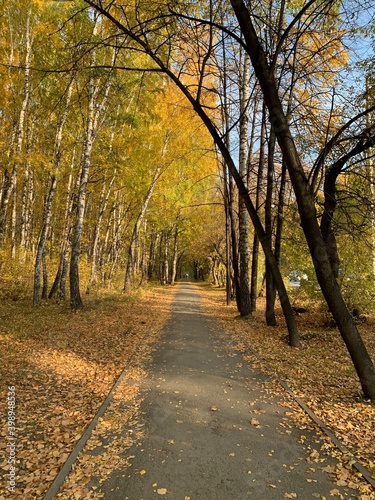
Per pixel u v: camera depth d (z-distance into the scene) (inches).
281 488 128.4
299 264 499.5
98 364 292.0
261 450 155.6
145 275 1437.0
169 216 1107.9
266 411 199.5
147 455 150.8
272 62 211.0
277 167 502.3
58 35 425.1
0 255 585.3
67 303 611.8
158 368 283.9
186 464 143.7
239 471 138.9
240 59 493.7
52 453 152.2
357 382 248.2
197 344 378.0
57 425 179.5
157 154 816.9
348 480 133.3
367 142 292.8
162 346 365.7
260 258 981.2
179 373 270.5
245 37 201.9
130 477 134.7
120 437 167.3
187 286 1731.1
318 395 224.2
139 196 928.9
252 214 313.6
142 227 1243.2
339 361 303.4
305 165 353.4
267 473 137.9
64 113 556.1
